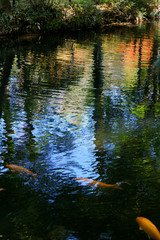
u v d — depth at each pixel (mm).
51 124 4746
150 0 22234
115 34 15398
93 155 3775
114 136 4348
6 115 5043
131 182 3203
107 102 5977
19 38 13391
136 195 2982
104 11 19047
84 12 17266
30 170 3389
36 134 4355
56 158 3672
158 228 2508
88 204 2836
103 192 3025
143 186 3135
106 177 3291
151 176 3322
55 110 5395
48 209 2760
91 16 17375
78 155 3766
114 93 6598
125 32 16109
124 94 6547
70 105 5699
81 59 9805
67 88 6832
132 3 20594
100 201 2883
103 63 9391
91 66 8984
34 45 11914
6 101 5750
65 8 16578
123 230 2512
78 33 15555
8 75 7672
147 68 8906
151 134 4438
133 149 3953
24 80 7309
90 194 2990
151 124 4848
